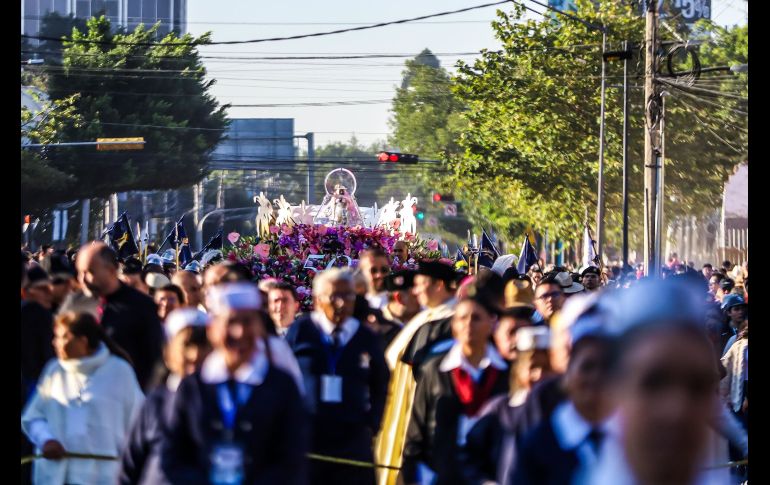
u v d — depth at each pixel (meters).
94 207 174.88
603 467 4.14
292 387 13.39
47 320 21.03
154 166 161.50
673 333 3.94
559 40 108.69
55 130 151.88
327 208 46.38
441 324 19.17
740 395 24.66
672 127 103.94
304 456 13.36
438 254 39.72
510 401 12.95
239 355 13.23
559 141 106.88
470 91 109.75
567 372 9.06
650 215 62.84
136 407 17.42
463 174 110.94
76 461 17.17
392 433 19.59
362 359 19.14
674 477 3.89
